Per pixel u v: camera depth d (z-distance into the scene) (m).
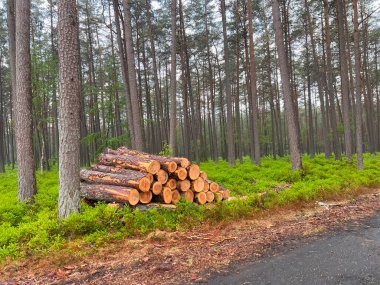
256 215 7.87
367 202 9.25
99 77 33.12
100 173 8.84
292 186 11.01
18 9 9.69
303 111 65.81
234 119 42.38
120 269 4.91
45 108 21.86
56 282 4.54
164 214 7.61
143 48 29.72
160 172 8.37
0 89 31.72
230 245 5.86
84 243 6.01
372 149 30.67
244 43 28.81
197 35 30.02
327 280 4.24
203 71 38.53
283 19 27.14
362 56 33.44
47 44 25.67
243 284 4.23
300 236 6.29
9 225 6.96
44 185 14.23
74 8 7.05
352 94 29.53
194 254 5.44
